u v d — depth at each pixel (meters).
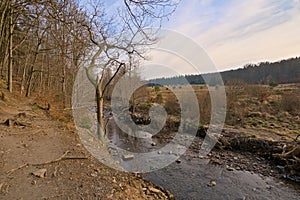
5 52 19.03
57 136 8.94
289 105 19.75
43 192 4.46
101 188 5.09
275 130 15.58
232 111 18.30
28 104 16.11
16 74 26.89
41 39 17.06
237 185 8.26
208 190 7.67
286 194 7.69
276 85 25.33
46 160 6.10
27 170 5.32
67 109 15.05
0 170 5.08
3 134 7.79
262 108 20.19
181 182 8.12
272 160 11.11
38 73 25.00
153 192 6.41
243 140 13.15
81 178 5.43
